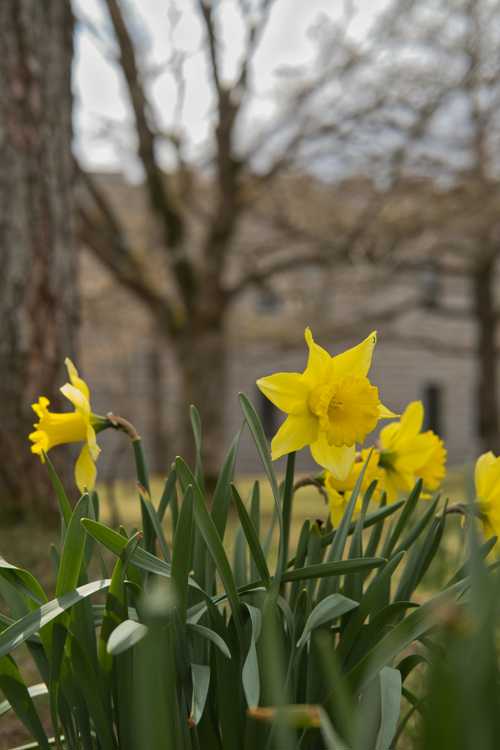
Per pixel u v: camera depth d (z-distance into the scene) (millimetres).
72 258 5250
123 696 1345
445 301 25547
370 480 1740
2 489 4719
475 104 13695
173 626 1295
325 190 14500
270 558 4164
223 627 1396
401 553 1427
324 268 14469
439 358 26516
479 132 13758
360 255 13922
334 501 1721
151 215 14117
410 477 1772
